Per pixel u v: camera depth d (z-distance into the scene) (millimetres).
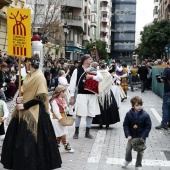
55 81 21688
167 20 43031
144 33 48656
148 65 27281
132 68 28016
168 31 41781
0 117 8078
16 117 5836
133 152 8039
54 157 5746
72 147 8508
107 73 10984
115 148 8539
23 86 5832
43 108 5770
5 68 13602
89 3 70062
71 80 9391
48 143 5703
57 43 42344
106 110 10914
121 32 124625
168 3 46156
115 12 124188
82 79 9367
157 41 41875
